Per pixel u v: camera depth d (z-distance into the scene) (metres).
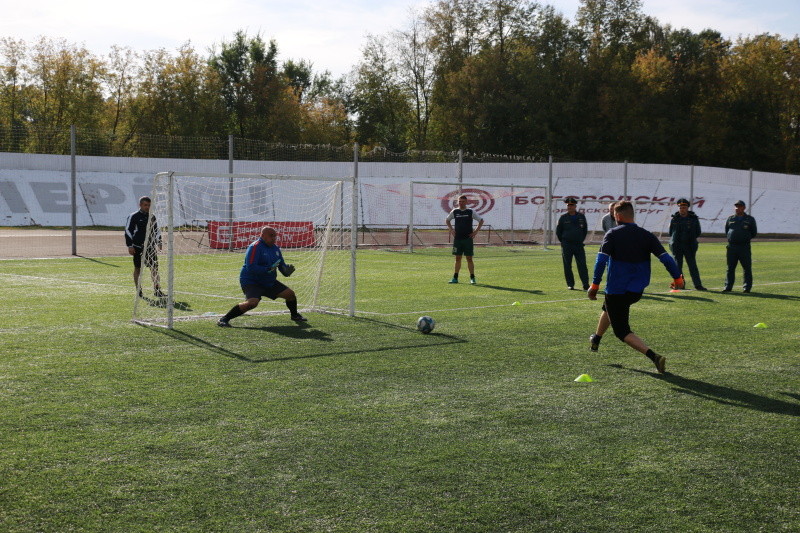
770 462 4.10
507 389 5.65
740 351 7.23
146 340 7.54
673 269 6.26
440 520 3.31
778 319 9.31
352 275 9.47
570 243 12.39
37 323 8.50
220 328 8.34
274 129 53.31
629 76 51.28
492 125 50.12
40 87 50.25
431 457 4.12
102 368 6.23
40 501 3.47
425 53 56.50
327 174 35.75
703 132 51.09
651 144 50.50
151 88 50.62
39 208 33.34
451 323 8.81
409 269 16.75
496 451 4.23
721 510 3.46
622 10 57.44
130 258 18.58
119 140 38.47
